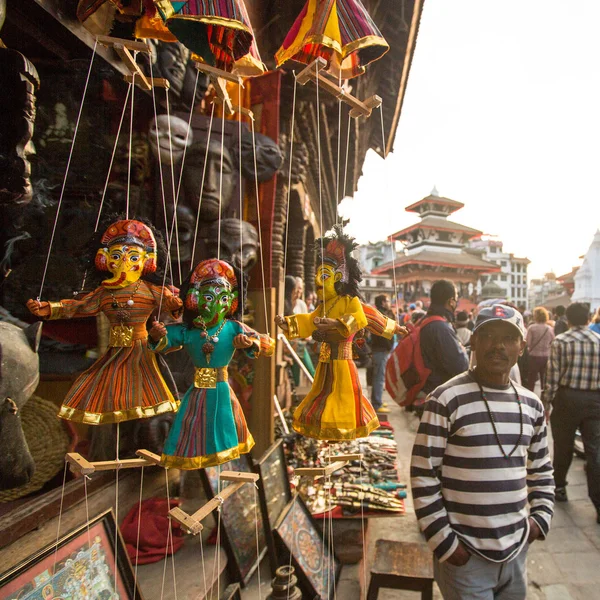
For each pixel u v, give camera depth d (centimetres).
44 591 147
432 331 354
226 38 144
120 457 279
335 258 149
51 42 253
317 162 741
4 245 287
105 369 134
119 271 134
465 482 181
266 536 267
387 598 275
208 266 140
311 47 160
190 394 138
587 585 296
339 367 150
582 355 362
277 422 459
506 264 6762
